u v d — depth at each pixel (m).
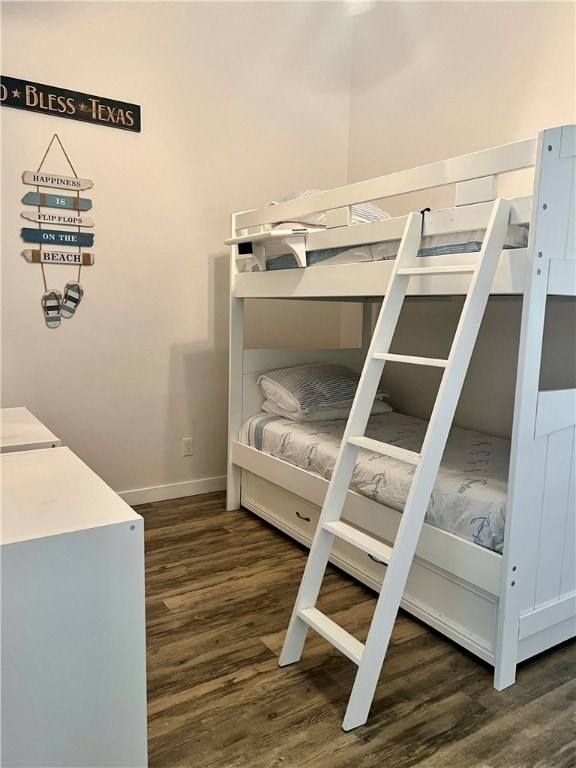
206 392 3.36
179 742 1.47
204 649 1.88
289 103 3.49
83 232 2.88
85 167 2.84
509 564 1.63
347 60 3.70
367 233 2.06
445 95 3.08
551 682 1.72
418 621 2.06
